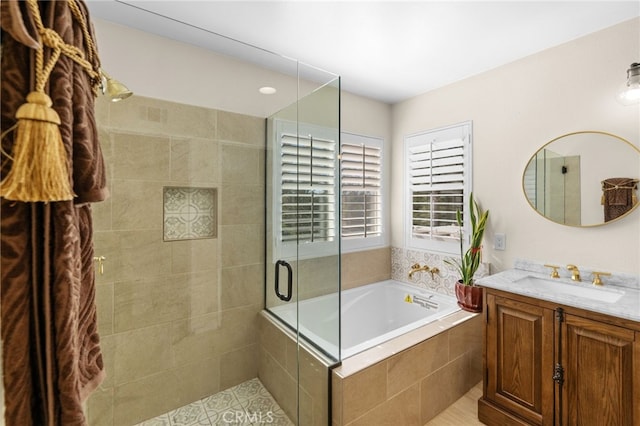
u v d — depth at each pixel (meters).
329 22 1.77
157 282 1.83
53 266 0.48
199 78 1.95
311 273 1.90
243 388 2.09
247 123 2.10
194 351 1.95
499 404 1.80
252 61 2.09
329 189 1.91
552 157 2.04
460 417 1.95
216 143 2.00
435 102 2.80
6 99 0.44
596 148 1.86
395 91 2.87
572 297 1.56
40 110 0.44
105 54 1.69
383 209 3.18
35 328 0.47
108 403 1.68
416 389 1.84
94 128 0.60
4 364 0.45
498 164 2.35
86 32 0.59
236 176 2.07
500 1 1.57
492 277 2.01
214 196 2.00
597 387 1.41
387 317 3.00
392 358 1.71
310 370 1.72
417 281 2.96
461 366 2.15
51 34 0.47
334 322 1.72
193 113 1.92
